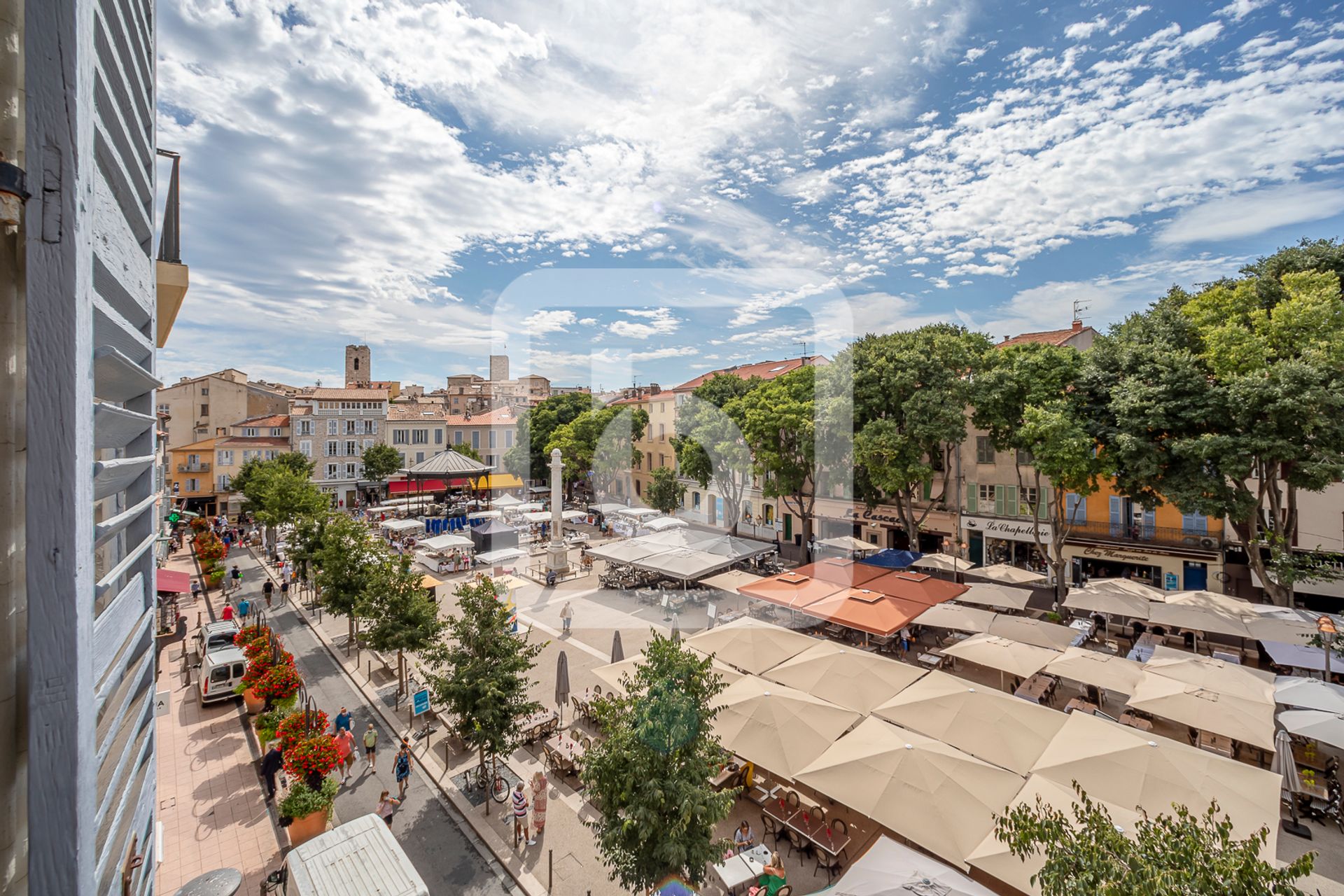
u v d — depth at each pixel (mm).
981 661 15766
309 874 7992
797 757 10844
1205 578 24906
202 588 29547
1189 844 5336
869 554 26688
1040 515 29031
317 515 27625
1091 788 9781
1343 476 18141
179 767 13531
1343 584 21688
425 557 33125
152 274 3971
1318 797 11789
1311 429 18438
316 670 19594
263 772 12453
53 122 1982
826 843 10781
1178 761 9930
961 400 25609
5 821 2086
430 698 16016
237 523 51812
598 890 10047
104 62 2645
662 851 7887
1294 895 4750
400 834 11609
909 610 18359
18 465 2184
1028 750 10969
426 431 61125
